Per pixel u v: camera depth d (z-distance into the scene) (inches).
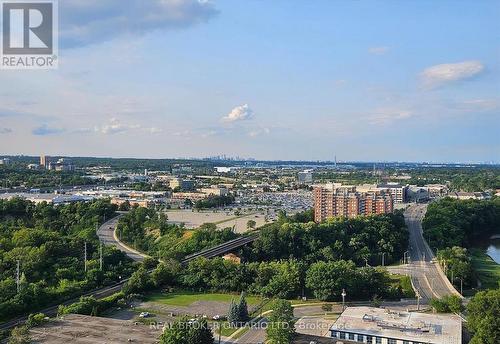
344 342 7519.7
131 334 7578.7
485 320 7130.9
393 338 7588.6
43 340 7278.5
